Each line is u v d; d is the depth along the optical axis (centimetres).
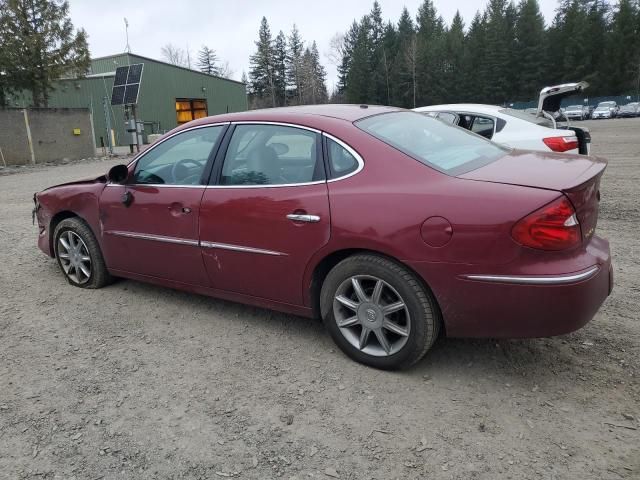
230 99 4669
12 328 387
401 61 7762
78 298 444
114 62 3744
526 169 292
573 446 243
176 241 380
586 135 696
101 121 3572
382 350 311
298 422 268
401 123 352
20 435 262
